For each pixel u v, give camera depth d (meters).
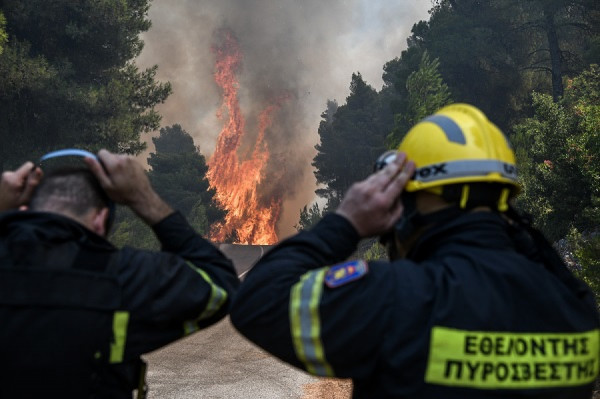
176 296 1.66
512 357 1.38
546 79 42.62
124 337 1.58
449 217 1.55
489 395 1.35
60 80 27.23
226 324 16.50
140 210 1.78
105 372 1.54
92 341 1.51
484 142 1.56
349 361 1.40
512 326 1.39
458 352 1.36
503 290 1.43
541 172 14.13
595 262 8.88
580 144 12.32
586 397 1.50
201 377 10.39
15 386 1.44
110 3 28.00
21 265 1.50
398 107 37.62
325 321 1.39
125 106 29.52
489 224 1.53
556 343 1.42
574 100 23.89
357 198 1.54
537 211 14.56
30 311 1.47
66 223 1.60
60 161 22.95
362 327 1.38
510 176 1.58
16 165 28.81
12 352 1.44
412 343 1.38
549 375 1.40
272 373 10.74
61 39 28.98
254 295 1.47
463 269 1.45
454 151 1.54
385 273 1.45
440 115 1.66
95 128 28.39
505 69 40.19
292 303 1.43
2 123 27.34
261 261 1.54
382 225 1.56
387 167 1.57
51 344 1.46
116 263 1.61
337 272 1.44
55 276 1.50
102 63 30.62
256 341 1.48
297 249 1.53
